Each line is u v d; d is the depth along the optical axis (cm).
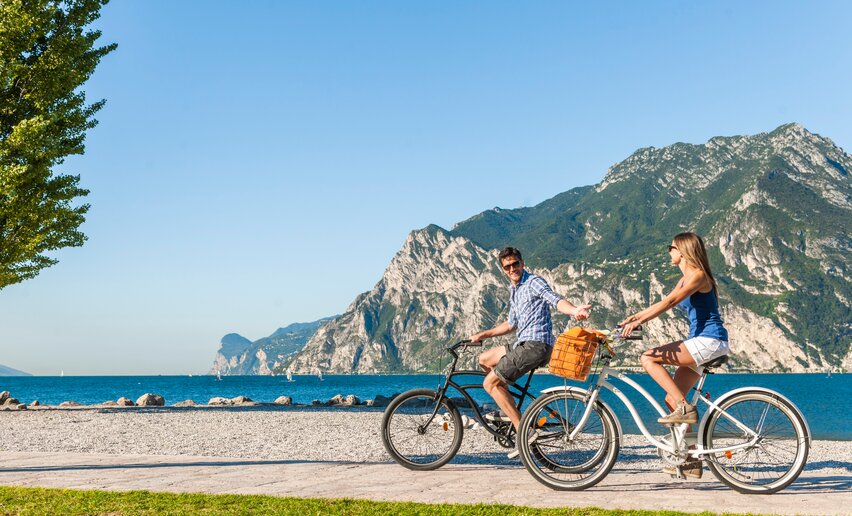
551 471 730
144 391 12081
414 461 855
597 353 734
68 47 2336
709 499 649
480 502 631
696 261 694
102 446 1355
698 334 697
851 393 10200
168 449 1305
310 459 1141
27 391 12050
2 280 2348
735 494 679
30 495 651
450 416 855
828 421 3988
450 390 857
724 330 698
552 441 729
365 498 652
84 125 2473
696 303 705
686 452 697
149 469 873
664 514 559
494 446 1234
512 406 790
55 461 967
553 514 561
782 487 676
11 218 2289
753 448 686
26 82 2302
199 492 685
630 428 1986
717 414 698
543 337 781
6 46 2212
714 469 694
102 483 754
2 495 651
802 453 679
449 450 855
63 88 2353
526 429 732
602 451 723
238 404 3114
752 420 692
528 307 792
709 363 698
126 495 649
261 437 1529
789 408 686
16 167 2153
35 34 2248
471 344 848
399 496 666
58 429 1739
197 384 19450
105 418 2125
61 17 2364
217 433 1625
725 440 695
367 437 1526
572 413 732
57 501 619
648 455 1134
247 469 865
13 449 1305
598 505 618
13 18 2166
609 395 3044
